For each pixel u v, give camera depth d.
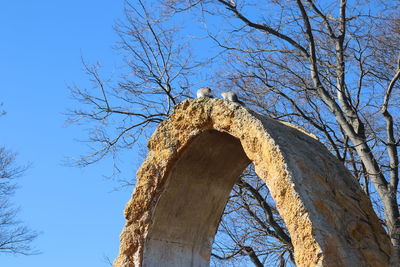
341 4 14.76
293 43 14.64
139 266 9.31
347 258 7.70
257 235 16.19
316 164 8.70
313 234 7.68
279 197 8.05
